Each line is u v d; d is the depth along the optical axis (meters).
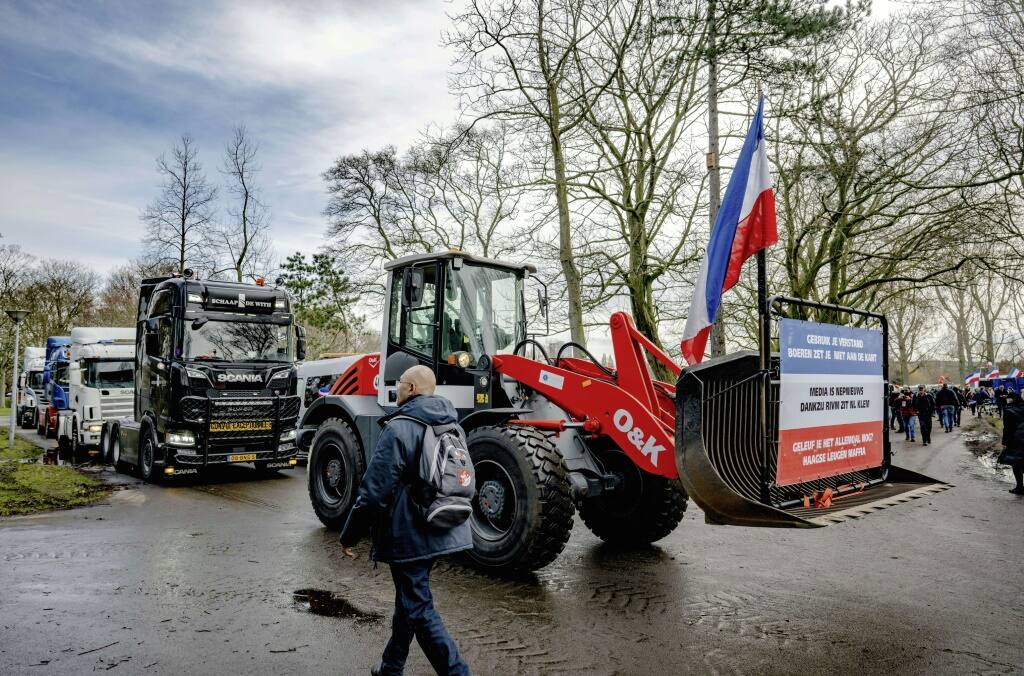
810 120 14.88
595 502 6.82
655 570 5.69
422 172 23.22
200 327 10.62
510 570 5.46
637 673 3.62
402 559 3.13
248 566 5.64
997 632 4.27
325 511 7.14
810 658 3.84
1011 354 50.75
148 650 3.82
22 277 44.28
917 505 9.20
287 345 11.57
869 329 5.55
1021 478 10.27
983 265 16.48
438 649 3.13
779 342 4.56
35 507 8.20
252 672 3.55
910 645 4.04
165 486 10.41
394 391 6.93
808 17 11.66
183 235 25.33
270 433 11.02
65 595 4.79
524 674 3.59
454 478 3.15
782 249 20.33
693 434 4.52
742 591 5.11
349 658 3.75
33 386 26.78
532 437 5.43
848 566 5.88
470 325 6.53
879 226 17.77
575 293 15.34
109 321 44.41
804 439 4.69
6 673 3.49
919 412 19.41
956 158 16.36
